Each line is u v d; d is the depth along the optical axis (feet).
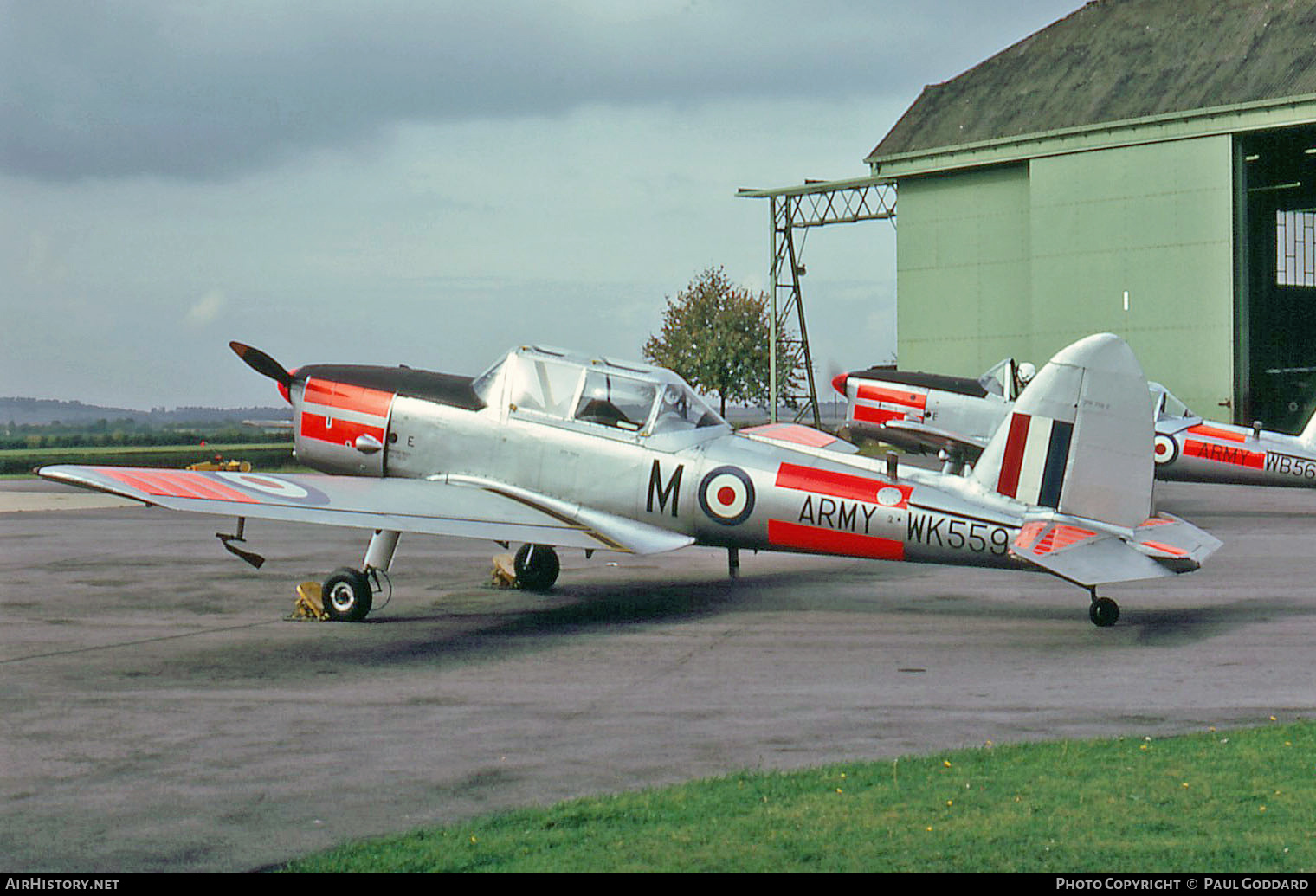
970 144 144.87
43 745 25.31
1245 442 78.48
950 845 18.85
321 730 26.48
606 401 42.34
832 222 167.12
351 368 47.21
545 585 47.65
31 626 39.78
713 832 19.51
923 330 153.28
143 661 34.01
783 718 27.35
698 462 41.06
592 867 18.16
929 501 38.68
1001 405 79.51
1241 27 132.98
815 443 53.11
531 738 25.76
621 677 31.81
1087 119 135.64
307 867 18.34
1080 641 36.35
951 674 31.99
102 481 35.17
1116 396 37.65
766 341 263.29
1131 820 19.86
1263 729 25.53
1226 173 125.39
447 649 35.73
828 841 19.10
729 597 45.57
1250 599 44.21
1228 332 125.90
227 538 41.01
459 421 44.04
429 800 21.67
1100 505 37.78
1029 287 142.41
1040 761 23.26
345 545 63.72
